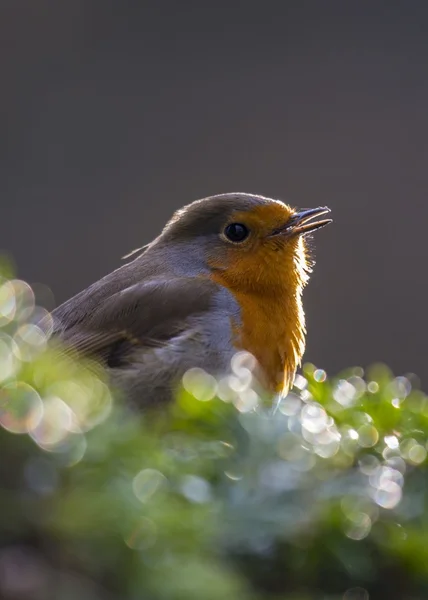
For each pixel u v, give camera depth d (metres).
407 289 24.28
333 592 6.50
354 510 6.47
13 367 6.52
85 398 6.57
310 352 23.50
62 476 5.91
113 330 11.38
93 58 27.27
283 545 6.34
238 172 26.11
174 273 12.01
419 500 6.93
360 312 23.94
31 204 25.80
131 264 12.51
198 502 6.17
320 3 27.38
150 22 27.58
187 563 5.85
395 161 25.80
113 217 25.73
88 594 5.61
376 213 25.22
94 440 6.13
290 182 25.88
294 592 6.39
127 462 6.20
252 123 26.52
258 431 6.81
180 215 12.62
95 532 5.71
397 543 6.55
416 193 25.41
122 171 26.23
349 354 23.55
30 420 6.04
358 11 27.25
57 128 26.61
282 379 11.73
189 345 10.99
